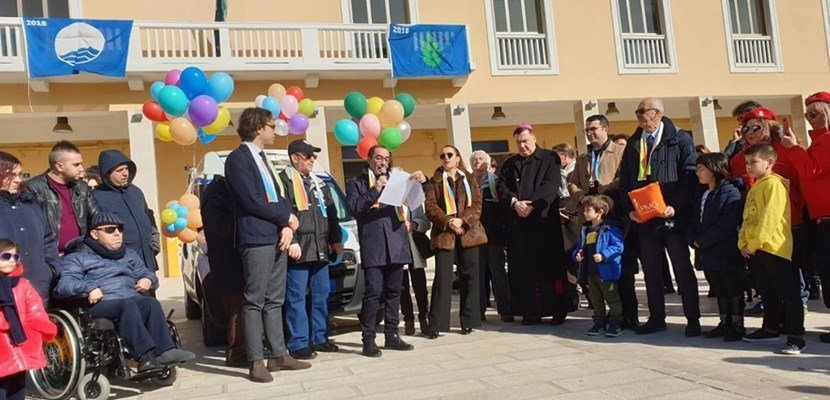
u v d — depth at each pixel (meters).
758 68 17.62
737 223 5.25
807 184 5.23
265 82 14.12
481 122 18.59
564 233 7.26
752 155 5.04
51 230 4.87
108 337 4.75
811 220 5.35
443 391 4.33
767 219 4.92
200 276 6.60
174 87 6.82
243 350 5.62
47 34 12.12
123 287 5.00
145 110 7.33
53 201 5.11
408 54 14.28
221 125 7.25
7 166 4.51
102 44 12.39
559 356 5.18
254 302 5.00
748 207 5.11
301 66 13.65
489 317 7.51
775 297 5.21
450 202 6.26
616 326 5.86
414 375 4.83
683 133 5.74
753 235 4.98
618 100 16.64
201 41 13.36
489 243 7.18
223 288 5.42
